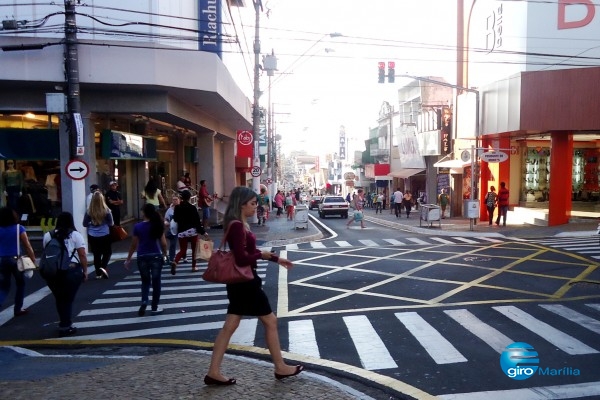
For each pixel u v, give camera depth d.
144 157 20.16
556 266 12.20
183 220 12.25
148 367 5.60
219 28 19.03
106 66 14.89
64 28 14.50
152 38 16.16
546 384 5.26
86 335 7.48
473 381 5.36
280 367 5.09
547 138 25.70
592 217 21.81
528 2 21.47
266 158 44.69
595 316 7.85
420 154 35.25
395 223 26.73
